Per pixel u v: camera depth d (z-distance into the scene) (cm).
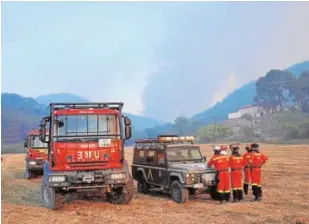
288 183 1777
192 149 1512
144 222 1079
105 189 1334
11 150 13425
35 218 1155
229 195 1341
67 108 1316
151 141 1586
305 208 1218
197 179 1329
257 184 1352
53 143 1271
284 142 8956
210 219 1098
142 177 1642
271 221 1060
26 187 1958
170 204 1338
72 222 1094
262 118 16088
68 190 1296
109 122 1324
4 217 1169
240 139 11131
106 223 1076
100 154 1291
